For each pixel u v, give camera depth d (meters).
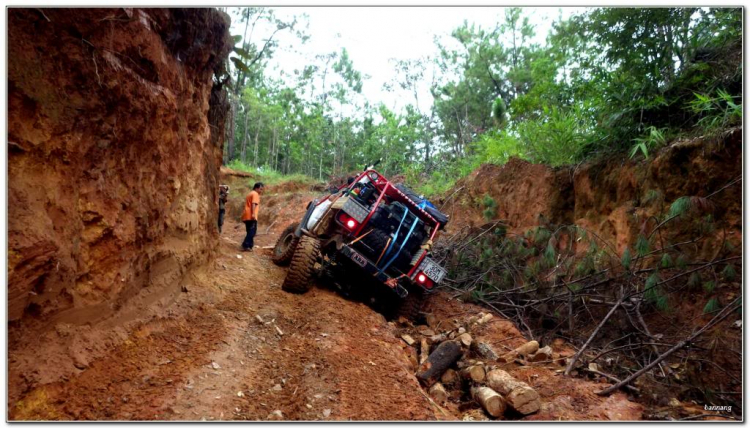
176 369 3.14
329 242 6.02
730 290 4.81
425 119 32.12
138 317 3.52
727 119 5.59
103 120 3.07
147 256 3.82
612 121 7.17
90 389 2.62
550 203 8.26
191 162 5.09
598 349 5.03
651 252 5.43
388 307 6.42
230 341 3.83
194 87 5.12
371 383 3.46
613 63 7.81
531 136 9.84
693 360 4.18
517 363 4.63
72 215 2.82
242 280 5.89
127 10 3.29
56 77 2.67
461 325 5.90
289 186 20.88
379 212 6.22
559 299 5.87
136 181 3.62
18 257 2.30
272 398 3.10
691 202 4.98
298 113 41.16
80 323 2.91
